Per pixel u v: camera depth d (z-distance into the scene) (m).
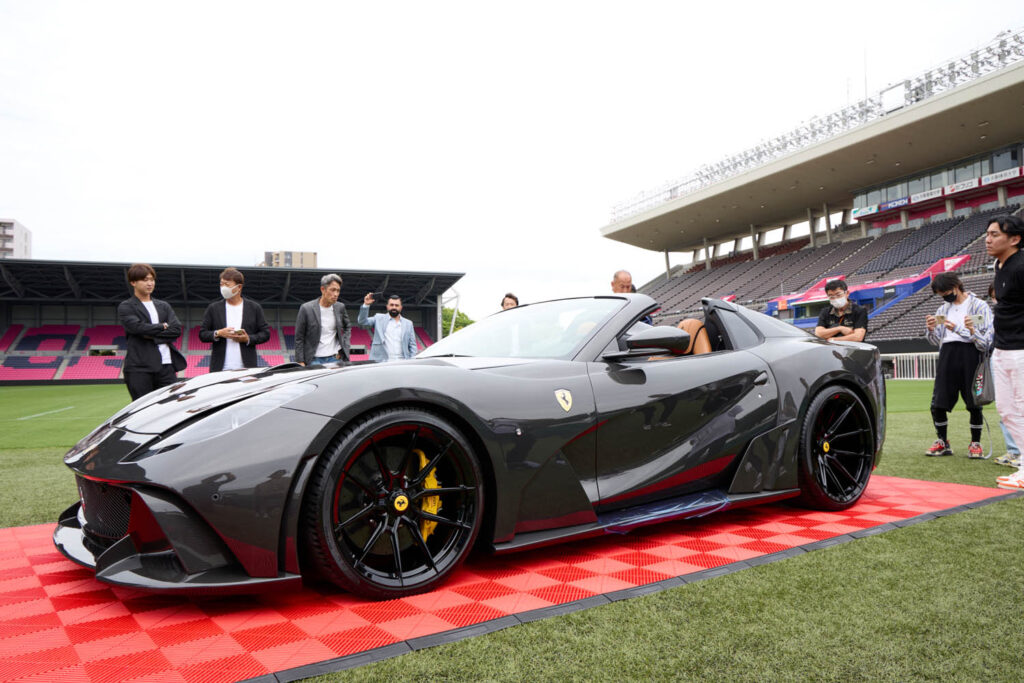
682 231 40.38
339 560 1.68
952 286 4.22
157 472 1.57
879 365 3.08
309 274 34.00
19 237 95.88
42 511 3.17
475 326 2.95
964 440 5.29
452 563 1.86
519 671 1.33
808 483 2.70
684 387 2.40
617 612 1.65
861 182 30.20
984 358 4.14
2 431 8.46
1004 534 2.33
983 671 1.31
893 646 1.43
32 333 35.03
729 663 1.36
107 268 31.80
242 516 1.58
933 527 2.45
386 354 6.06
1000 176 25.12
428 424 1.81
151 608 1.75
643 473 2.27
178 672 1.36
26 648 1.49
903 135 24.08
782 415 2.64
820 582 1.85
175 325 4.25
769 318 3.07
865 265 28.58
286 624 1.61
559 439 2.04
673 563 2.08
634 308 2.53
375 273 34.97
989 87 20.66
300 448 1.64
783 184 30.53
